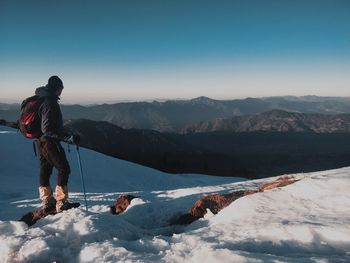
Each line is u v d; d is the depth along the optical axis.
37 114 6.10
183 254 3.70
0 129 44.91
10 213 9.34
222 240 4.39
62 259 4.08
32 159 36.50
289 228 4.32
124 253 3.88
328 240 4.11
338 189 5.73
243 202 6.06
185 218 7.23
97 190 25.42
